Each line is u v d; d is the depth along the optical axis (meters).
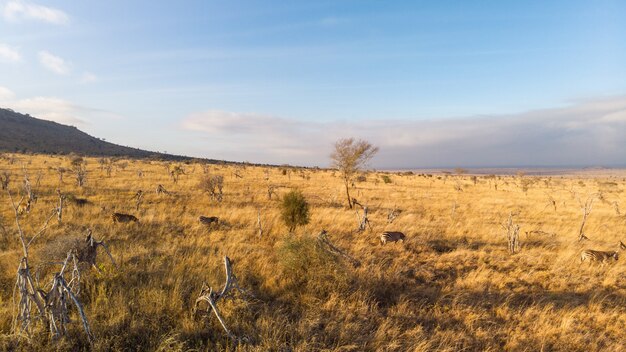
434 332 5.76
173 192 23.00
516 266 9.72
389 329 5.70
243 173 49.81
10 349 4.32
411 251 10.70
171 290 6.43
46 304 4.56
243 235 11.59
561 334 5.91
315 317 5.93
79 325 4.90
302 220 12.83
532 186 50.47
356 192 30.12
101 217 12.98
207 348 4.62
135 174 36.56
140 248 8.89
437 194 32.22
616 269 9.52
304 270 7.66
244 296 6.22
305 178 45.69
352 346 4.99
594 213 22.09
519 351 5.41
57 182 25.14
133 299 5.84
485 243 12.44
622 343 5.77
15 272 6.84
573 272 9.28
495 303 7.11
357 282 7.43
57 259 6.95
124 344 4.73
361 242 11.27
